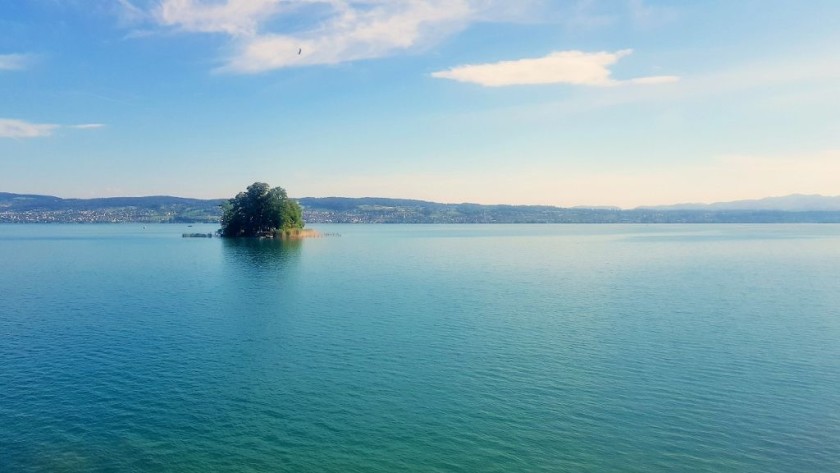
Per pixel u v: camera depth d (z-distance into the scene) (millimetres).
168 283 93062
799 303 74188
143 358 47188
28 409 36000
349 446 31188
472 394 38719
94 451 30469
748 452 30469
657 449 30781
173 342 52469
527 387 40031
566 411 35750
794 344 51594
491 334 55500
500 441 31719
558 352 48812
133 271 110875
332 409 36219
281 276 103188
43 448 30734
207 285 90688
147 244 195125
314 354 48344
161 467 28875
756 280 99312
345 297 78625
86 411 35719
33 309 69188
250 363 45719
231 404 36969
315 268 117375
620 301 75500
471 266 124688
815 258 146125
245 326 59188
